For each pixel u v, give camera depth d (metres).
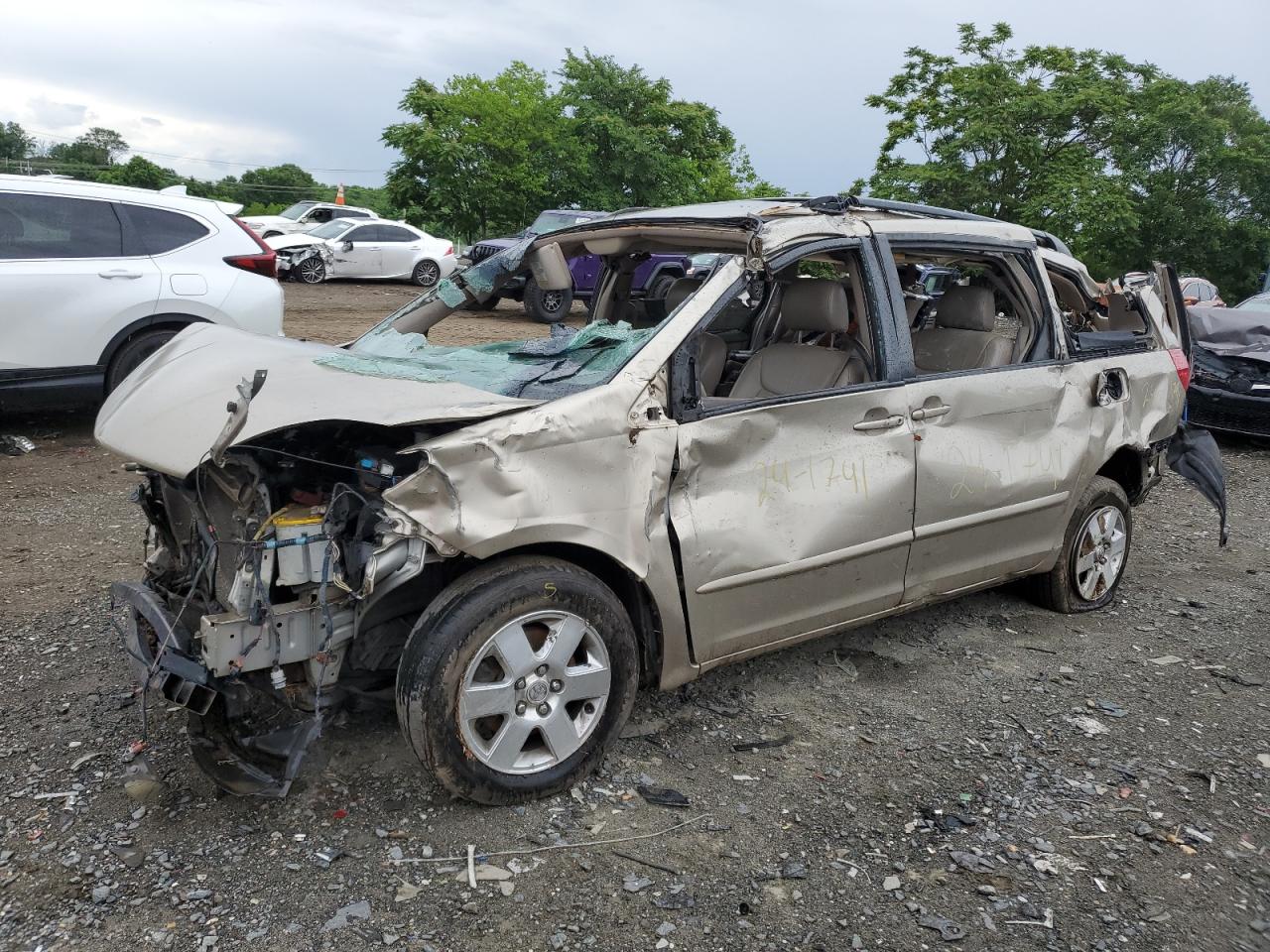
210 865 2.78
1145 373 4.98
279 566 2.78
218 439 2.71
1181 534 6.62
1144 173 32.19
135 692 3.76
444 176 30.31
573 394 3.10
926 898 2.75
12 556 5.26
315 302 17.34
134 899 2.62
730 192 36.69
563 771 3.13
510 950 2.49
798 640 3.72
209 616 2.77
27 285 7.12
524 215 31.00
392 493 2.72
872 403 3.75
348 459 3.13
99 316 7.38
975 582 4.31
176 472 2.90
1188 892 2.82
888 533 3.80
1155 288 5.34
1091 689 4.12
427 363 3.70
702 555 3.29
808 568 3.55
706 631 3.38
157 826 2.94
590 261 12.23
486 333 6.85
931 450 3.92
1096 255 31.33
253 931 2.52
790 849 2.96
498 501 2.85
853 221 3.88
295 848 2.86
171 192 8.04
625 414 3.11
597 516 3.03
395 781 3.20
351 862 2.80
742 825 3.06
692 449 3.25
